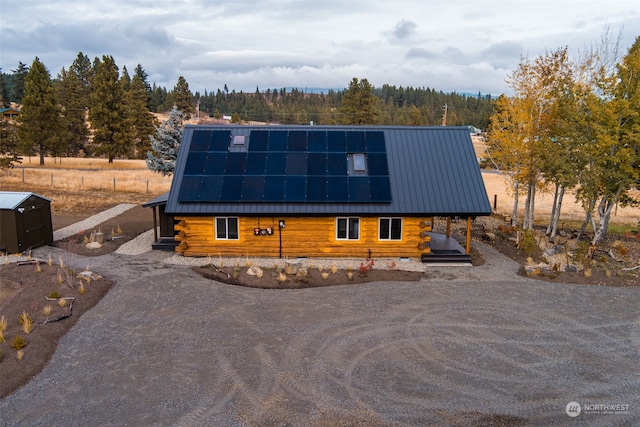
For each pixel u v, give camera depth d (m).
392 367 11.30
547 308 15.03
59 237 22.59
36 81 46.69
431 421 9.31
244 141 21.72
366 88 55.09
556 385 10.66
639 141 19.84
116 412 9.42
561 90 22.42
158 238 22.28
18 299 14.60
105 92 51.34
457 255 19.70
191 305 14.82
